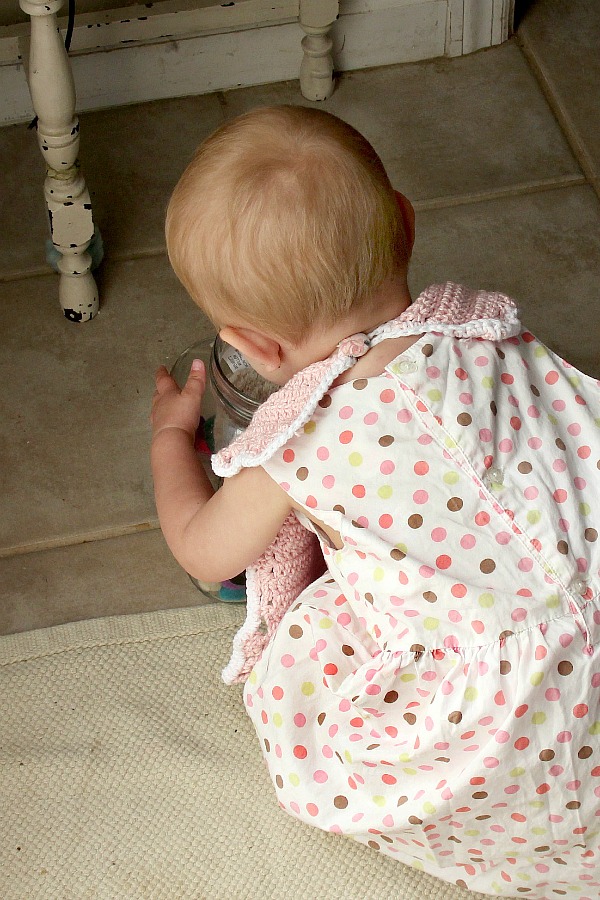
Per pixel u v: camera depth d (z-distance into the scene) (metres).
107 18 1.59
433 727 0.89
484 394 0.90
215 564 1.03
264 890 1.05
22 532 1.30
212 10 1.62
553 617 0.86
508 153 1.65
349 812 1.00
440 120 1.69
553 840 0.94
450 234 1.56
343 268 0.87
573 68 1.75
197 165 0.88
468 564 0.87
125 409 1.40
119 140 1.66
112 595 1.26
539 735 0.88
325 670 0.99
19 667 1.20
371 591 0.90
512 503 0.88
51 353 1.44
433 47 1.76
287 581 1.08
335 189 0.85
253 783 1.12
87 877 1.06
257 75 1.73
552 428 0.93
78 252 1.37
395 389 0.89
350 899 1.05
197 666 1.20
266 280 0.86
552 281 1.52
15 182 1.61
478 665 0.87
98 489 1.33
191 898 1.05
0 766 1.13
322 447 0.90
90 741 1.15
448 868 1.02
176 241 0.89
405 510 0.88
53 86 1.17
